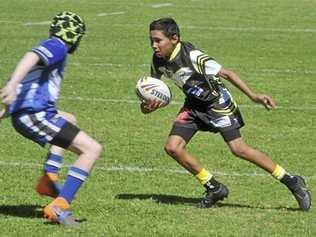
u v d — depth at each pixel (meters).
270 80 59.09
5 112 26.34
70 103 50.12
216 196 29.95
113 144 40.38
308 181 34.38
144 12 100.19
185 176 34.72
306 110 49.62
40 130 26.30
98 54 68.88
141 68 62.88
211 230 26.97
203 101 29.27
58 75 26.61
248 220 28.33
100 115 47.22
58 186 27.98
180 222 27.88
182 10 102.81
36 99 26.19
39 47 25.86
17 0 109.94
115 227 27.00
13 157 37.25
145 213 28.92
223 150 39.41
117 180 33.72
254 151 29.64
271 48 74.19
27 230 26.45
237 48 73.81
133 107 49.53
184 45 29.31
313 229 27.38
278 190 32.62
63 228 26.69
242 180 34.12
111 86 55.59
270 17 97.56
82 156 26.61
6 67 61.78
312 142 41.94
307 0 117.12
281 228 27.39
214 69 28.91
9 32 80.75
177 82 29.52
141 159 37.50
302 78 60.19
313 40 79.75
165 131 43.69
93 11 100.44
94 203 30.06
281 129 44.69
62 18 26.50
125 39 77.88
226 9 104.88
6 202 30.06
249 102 51.66
